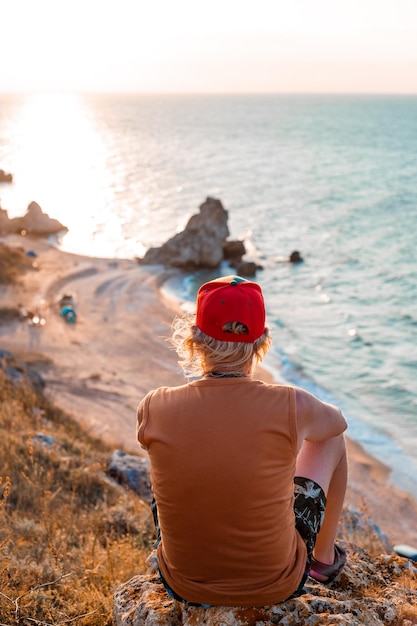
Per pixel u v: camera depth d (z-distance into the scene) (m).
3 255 58.47
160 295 52.78
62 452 9.93
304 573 2.71
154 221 98.75
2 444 8.74
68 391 30.56
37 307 46.22
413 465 25.95
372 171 151.12
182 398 2.56
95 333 42.03
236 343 2.48
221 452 2.44
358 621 2.80
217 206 62.84
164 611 2.88
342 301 53.81
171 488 2.51
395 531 20.84
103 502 7.77
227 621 2.61
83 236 84.19
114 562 4.96
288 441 2.47
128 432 25.08
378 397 34.28
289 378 36.81
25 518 5.81
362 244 76.12
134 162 179.12
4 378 15.88
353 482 24.20
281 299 54.22
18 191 127.69
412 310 51.31
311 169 156.75
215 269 61.94
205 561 2.55
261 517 2.47
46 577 4.45
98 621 3.93
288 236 81.00
